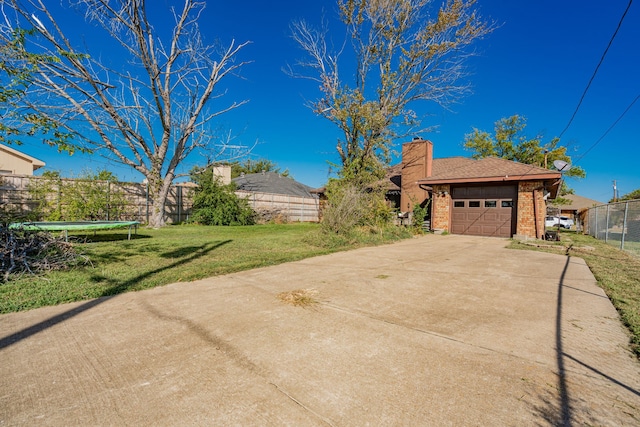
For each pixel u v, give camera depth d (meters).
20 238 5.04
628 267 6.25
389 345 2.62
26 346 2.54
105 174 14.14
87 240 8.98
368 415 1.73
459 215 14.38
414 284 4.71
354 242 9.49
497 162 14.76
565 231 23.03
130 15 11.48
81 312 3.33
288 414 1.74
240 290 4.25
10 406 1.78
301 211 22.20
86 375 2.12
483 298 4.03
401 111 16.53
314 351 2.50
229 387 2.00
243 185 22.16
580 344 2.68
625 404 1.86
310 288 4.38
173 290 4.23
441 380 2.10
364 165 14.54
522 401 1.88
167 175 14.16
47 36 9.45
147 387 1.99
